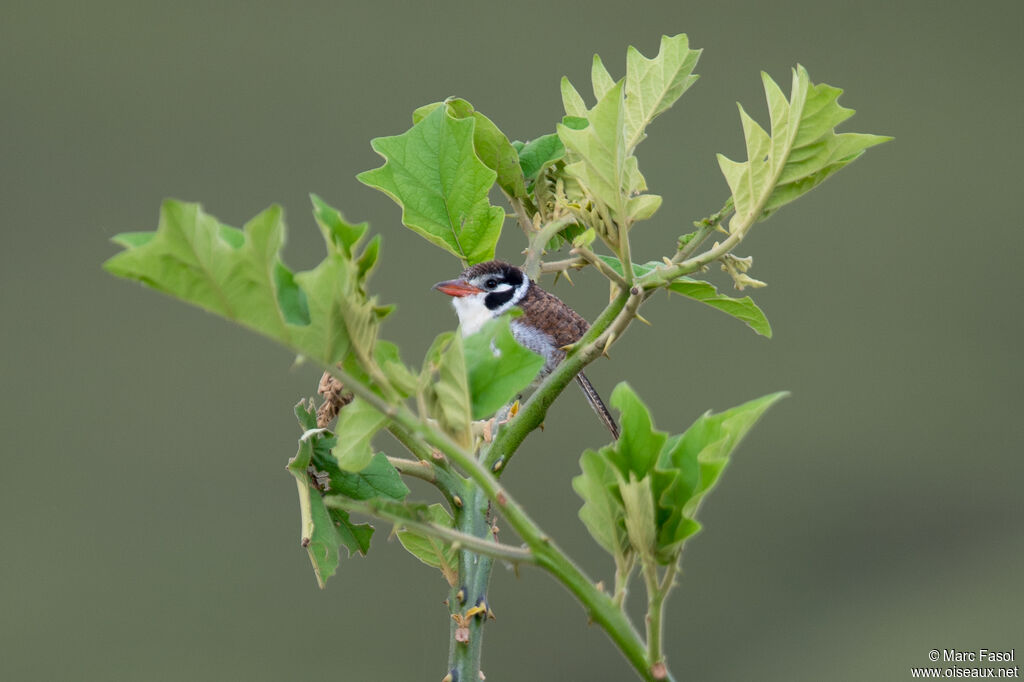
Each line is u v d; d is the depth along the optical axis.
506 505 2.98
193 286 2.68
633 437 2.98
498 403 3.08
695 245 4.45
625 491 2.93
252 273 2.71
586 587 3.05
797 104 4.06
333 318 2.86
